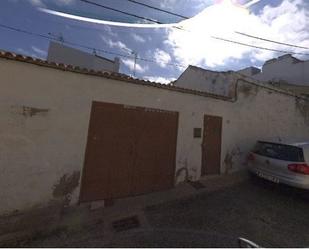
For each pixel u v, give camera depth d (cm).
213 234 395
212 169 713
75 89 455
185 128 636
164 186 593
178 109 620
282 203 552
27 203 407
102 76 484
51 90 427
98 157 489
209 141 701
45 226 385
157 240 368
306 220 470
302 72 1552
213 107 709
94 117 480
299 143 597
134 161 540
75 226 397
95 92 481
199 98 670
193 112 655
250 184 685
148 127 561
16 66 390
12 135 389
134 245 352
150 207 491
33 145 410
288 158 580
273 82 1537
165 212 472
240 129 795
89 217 430
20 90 395
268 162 621
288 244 378
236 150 783
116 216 443
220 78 838
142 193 553
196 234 392
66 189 450
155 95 573
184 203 522
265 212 498
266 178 621
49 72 424
